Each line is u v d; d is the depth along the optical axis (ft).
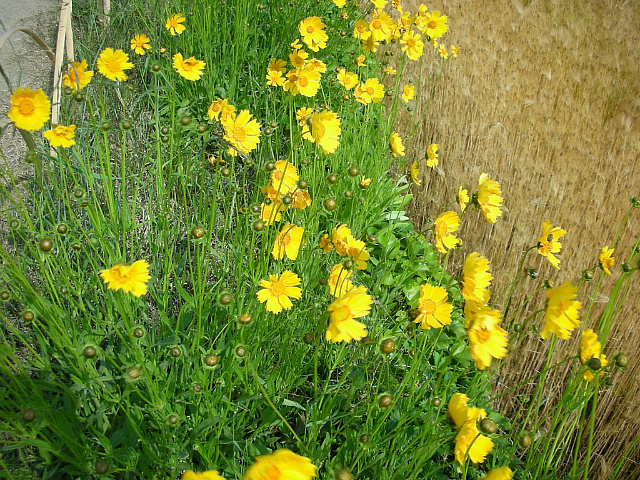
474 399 2.51
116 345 2.47
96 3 5.26
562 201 4.35
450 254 4.04
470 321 1.72
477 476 2.45
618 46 7.05
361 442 2.03
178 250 3.13
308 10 5.17
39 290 2.65
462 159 4.75
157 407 1.96
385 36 4.44
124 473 2.06
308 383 2.69
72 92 2.38
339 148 3.84
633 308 3.38
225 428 2.11
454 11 7.49
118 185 3.40
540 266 3.79
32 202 3.20
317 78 3.12
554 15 7.78
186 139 3.45
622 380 3.10
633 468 3.04
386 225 3.97
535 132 5.16
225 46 4.50
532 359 3.27
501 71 6.06
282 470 1.21
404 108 5.21
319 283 2.72
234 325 2.43
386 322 3.09
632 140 5.10
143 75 4.59
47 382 2.02
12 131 4.08
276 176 2.52
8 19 5.68
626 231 4.02
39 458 2.03
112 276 1.69
